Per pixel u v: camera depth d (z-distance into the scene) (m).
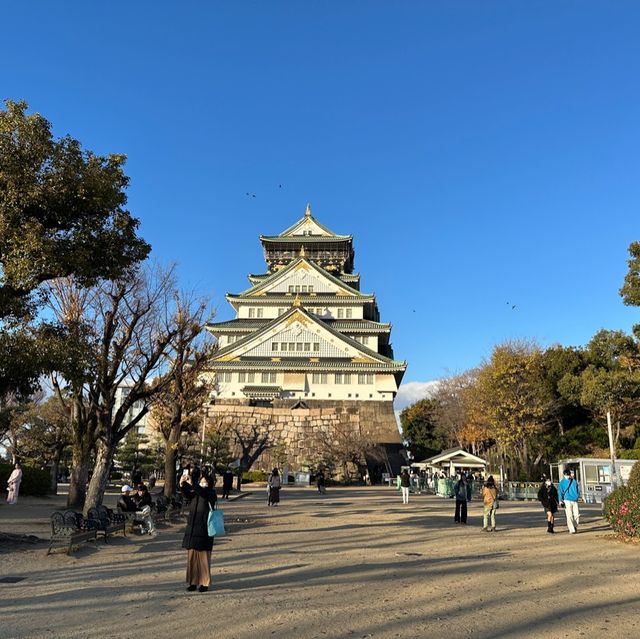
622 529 17.55
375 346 77.62
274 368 70.25
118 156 16.05
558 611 8.62
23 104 14.53
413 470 63.00
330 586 10.39
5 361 13.88
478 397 53.88
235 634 7.37
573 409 62.56
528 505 34.78
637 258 25.88
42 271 14.38
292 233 93.88
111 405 20.64
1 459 58.53
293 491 49.44
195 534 9.93
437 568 12.35
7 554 13.74
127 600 9.22
